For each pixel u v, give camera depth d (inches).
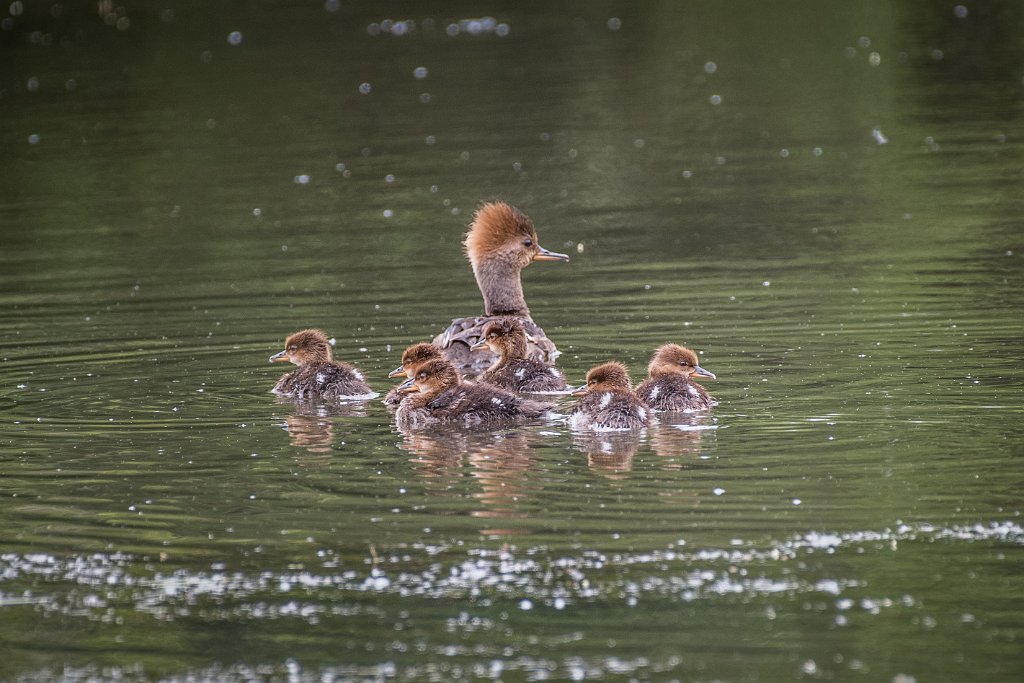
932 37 1667.1
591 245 916.6
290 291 815.1
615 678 333.1
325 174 1170.0
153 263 902.4
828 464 462.6
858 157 1150.3
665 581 377.4
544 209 1033.5
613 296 773.3
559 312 743.7
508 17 1903.3
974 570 376.5
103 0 1969.7
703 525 411.5
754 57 1622.8
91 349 684.7
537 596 372.5
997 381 560.1
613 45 1716.3
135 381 622.2
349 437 528.1
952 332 647.1
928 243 855.7
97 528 430.0
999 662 331.9
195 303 789.9
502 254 748.6
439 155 1227.9
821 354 620.7
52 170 1205.1
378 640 355.9
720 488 442.9
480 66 1612.9
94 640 361.4
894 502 423.2
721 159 1175.0
